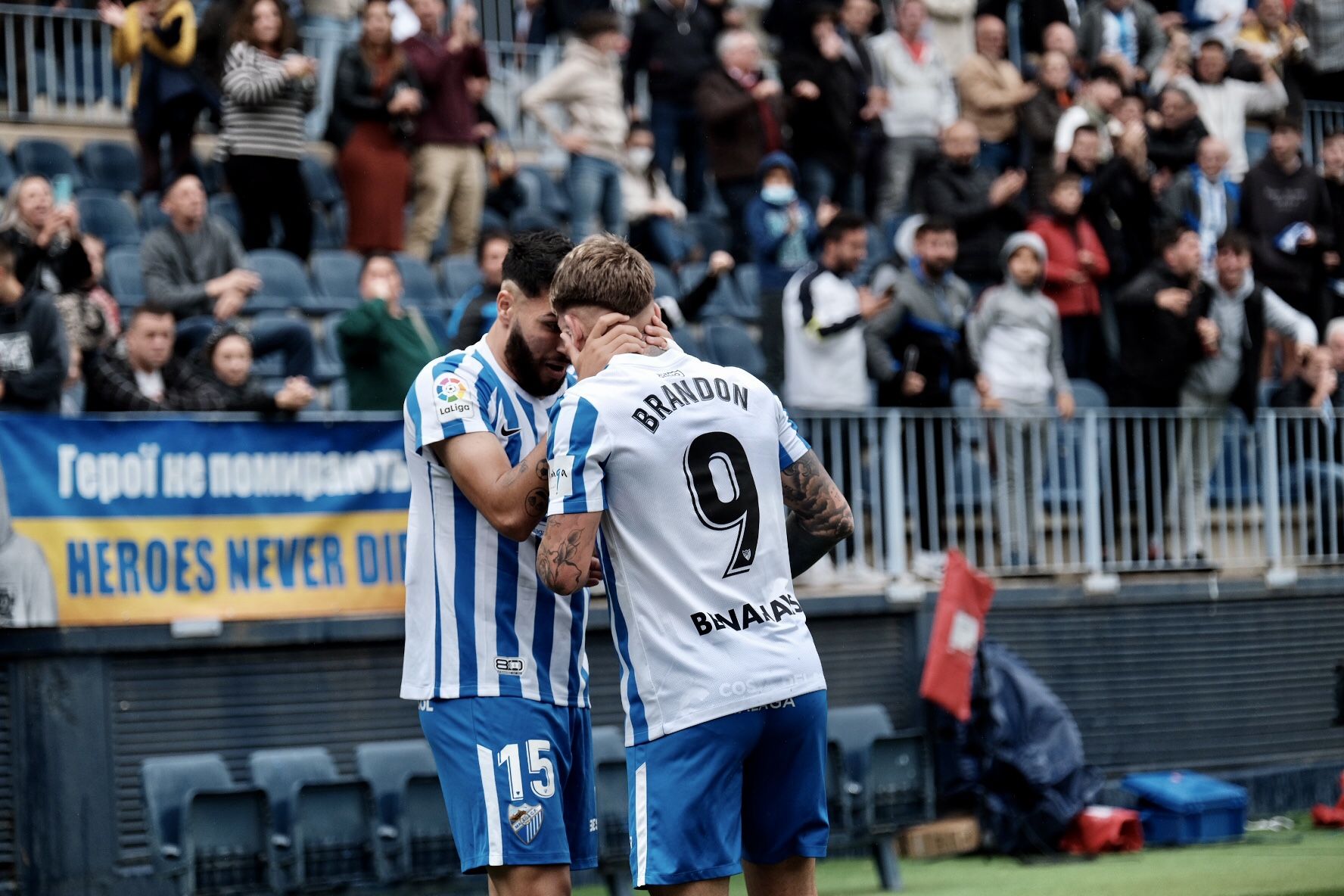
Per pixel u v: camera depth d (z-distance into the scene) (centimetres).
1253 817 3500
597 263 1386
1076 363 3903
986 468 3391
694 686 1330
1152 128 4334
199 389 2720
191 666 2602
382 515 2730
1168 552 3591
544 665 1540
